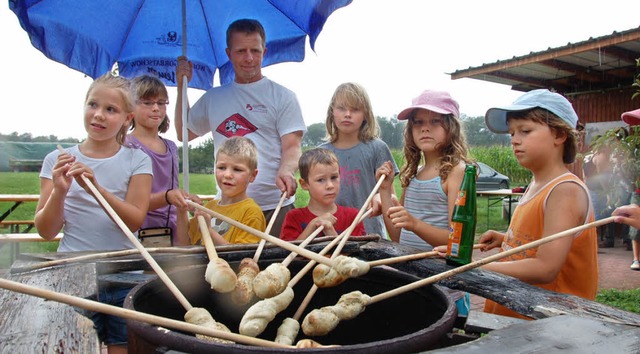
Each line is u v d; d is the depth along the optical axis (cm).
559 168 201
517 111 202
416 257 183
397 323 168
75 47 326
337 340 176
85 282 156
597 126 895
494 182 1477
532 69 864
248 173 286
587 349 106
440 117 276
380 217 342
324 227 246
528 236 198
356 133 344
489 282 157
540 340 110
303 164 293
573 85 968
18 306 135
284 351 97
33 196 589
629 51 757
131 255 192
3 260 562
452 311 125
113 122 250
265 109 348
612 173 528
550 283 199
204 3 367
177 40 378
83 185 205
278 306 149
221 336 116
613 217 156
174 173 332
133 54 370
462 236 177
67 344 113
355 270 157
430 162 291
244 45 335
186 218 274
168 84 387
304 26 353
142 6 349
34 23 299
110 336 238
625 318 127
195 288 171
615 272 623
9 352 108
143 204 262
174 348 103
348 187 334
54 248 686
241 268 168
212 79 405
